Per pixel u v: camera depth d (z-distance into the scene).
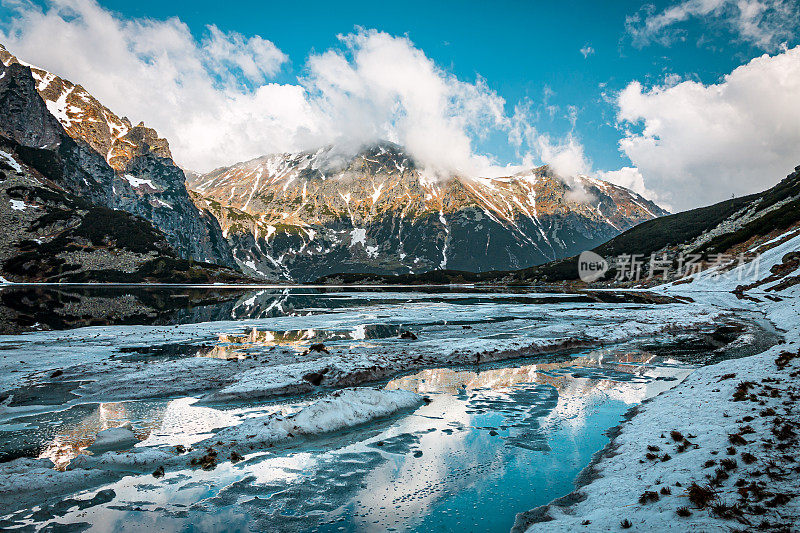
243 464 14.52
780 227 114.62
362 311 73.44
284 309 78.69
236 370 27.48
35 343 37.03
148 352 34.06
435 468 14.18
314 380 25.16
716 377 21.98
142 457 14.54
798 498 8.98
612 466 13.44
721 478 10.55
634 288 138.25
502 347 34.16
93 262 192.00
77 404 21.27
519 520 10.73
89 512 11.34
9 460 14.84
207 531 10.45
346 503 11.90
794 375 19.19
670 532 8.60
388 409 20.14
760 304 68.50
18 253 179.75
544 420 19.05
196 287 177.00
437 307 80.75
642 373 28.11
